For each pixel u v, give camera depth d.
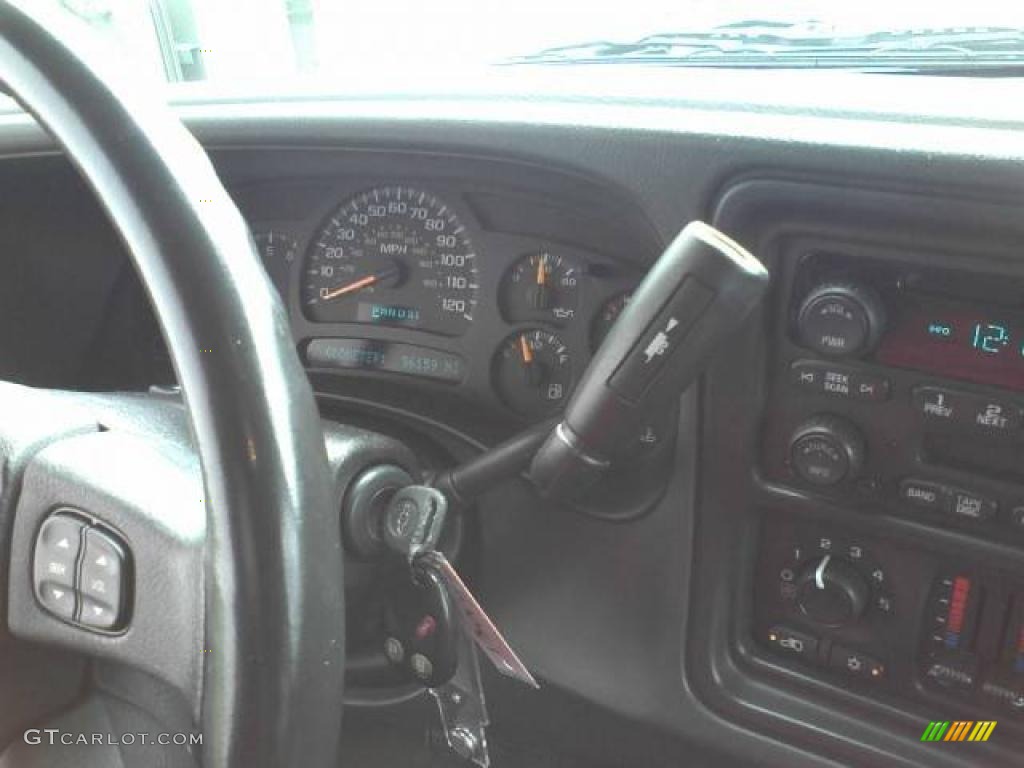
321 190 1.17
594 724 1.11
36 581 0.70
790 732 0.97
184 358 0.52
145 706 0.73
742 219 0.84
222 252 0.53
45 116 0.56
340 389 1.19
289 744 0.54
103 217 1.27
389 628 0.85
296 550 0.52
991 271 0.77
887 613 0.91
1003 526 0.82
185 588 0.63
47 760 0.76
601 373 0.75
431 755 1.22
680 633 0.99
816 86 0.94
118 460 0.69
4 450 0.71
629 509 0.99
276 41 1.53
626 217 0.96
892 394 0.83
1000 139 0.74
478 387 1.12
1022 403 0.78
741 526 0.94
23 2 0.57
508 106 0.97
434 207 1.11
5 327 1.26
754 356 0.87
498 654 0.79
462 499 0.89
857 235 0.80
